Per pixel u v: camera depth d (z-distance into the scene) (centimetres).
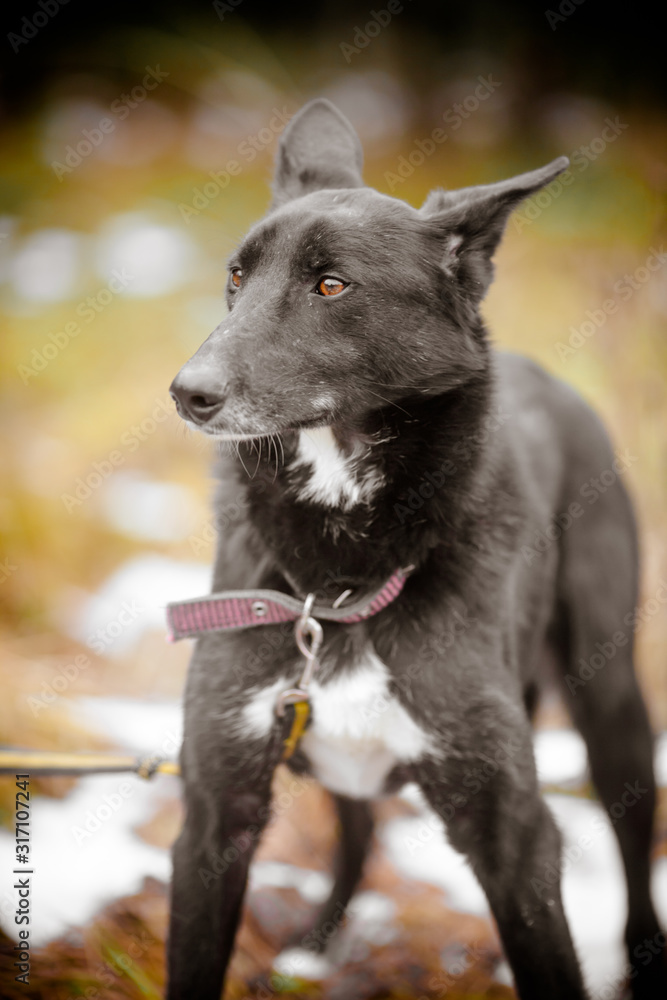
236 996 254
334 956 275
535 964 201
